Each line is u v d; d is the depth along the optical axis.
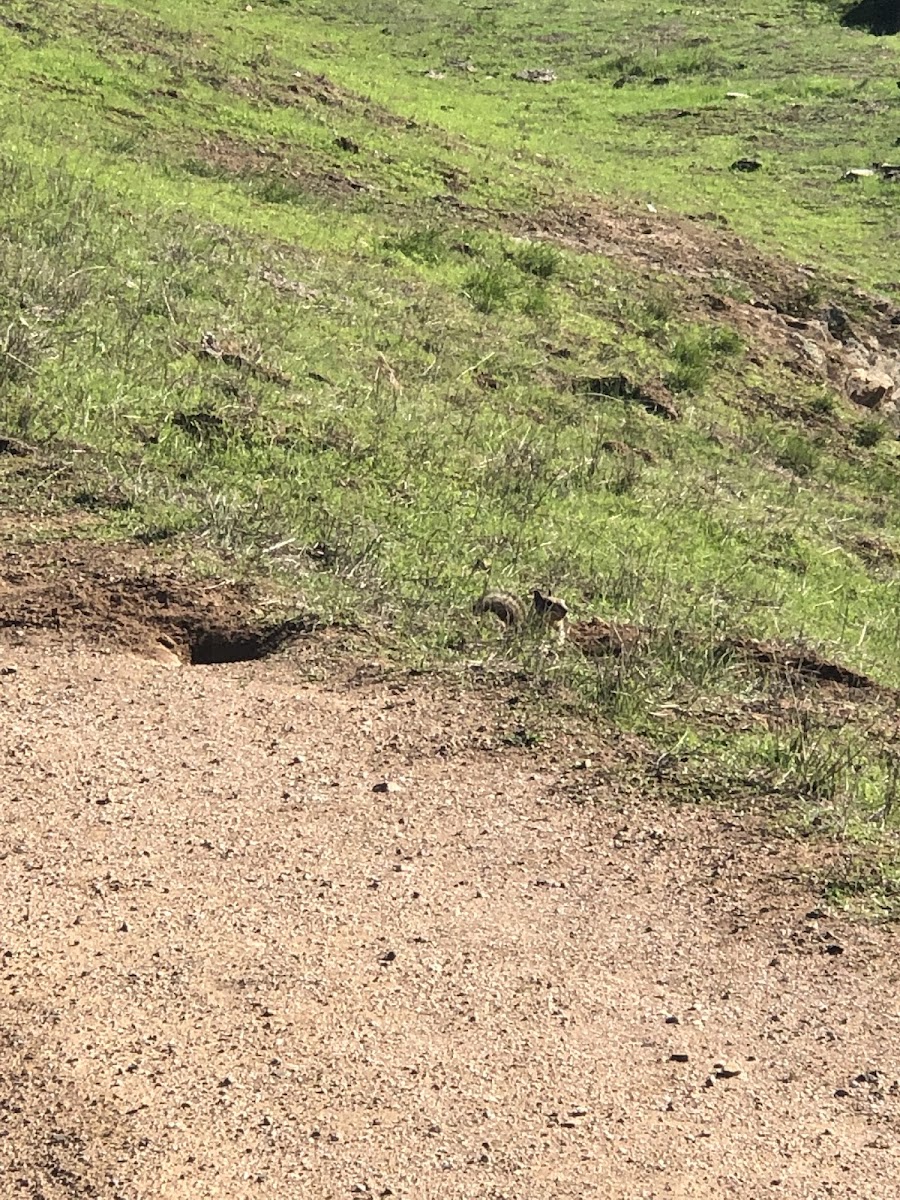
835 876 3.77
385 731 4.19
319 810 3.83
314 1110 2.91
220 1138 2.82
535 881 3.66
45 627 4.49
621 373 8.75
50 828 3.64
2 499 4.98
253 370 6.48
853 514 8.01
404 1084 2.99
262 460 5.71
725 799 4.05
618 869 3.74
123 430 5.59
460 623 4.80
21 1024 3.02
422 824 3.83
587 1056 3.12
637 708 4.43
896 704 4.99
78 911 3.36
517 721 4.29
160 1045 3.02
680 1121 2.99
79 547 4.82
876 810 4.11
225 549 4.94
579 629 4.91
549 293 10.04
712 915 3.61
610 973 3.38
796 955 3.50
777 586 6.18
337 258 9.09
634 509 6.61
